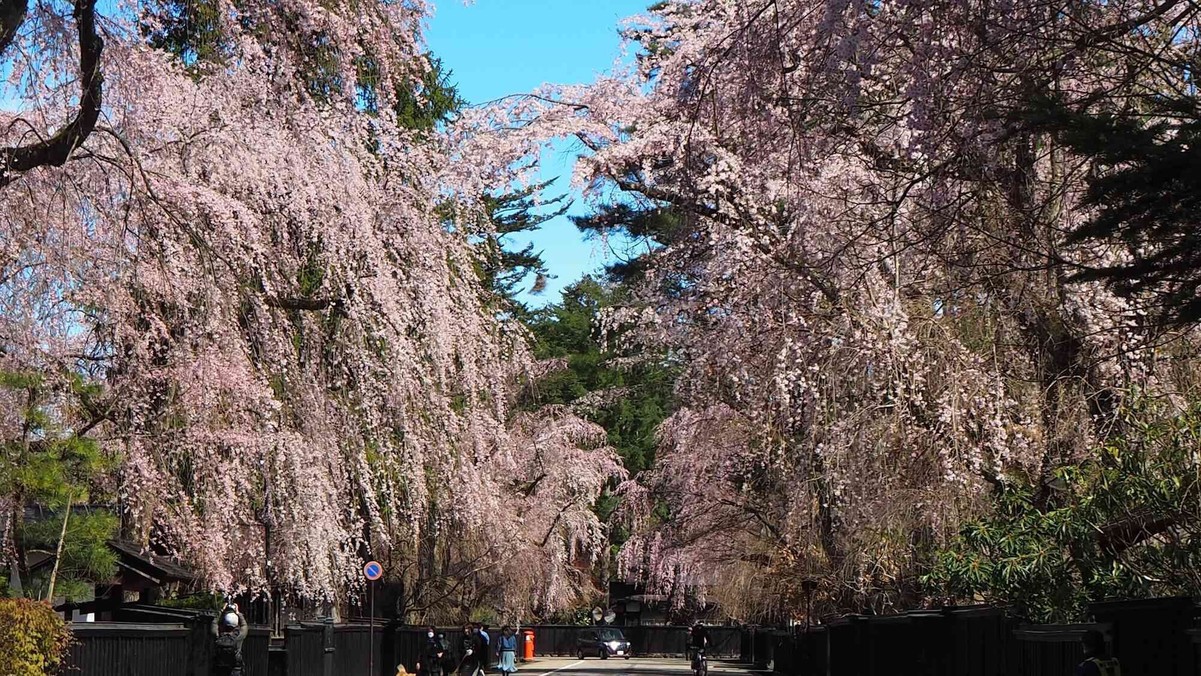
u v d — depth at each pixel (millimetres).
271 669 23156
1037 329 14914
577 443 47500
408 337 17812
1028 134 9320
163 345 16781
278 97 16406
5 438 15359
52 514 18984
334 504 18047
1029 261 11547
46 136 13414
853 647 25719
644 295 23234
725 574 38969
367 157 17781
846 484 18156
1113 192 7359
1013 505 14352
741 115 12039
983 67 9445
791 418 19328
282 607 29906
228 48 16062
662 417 66625
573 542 45656
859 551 19688
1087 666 9750
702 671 43031
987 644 14508
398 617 36969
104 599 20500
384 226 17906
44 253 14602
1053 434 14617
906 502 16594
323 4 15727
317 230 16875
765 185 16844
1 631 12273
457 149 19344
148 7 15477
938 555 15375
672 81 17844
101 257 15117
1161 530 12258
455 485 19531
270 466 17578
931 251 11242
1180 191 7051
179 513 17547
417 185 18703
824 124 12578
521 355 21969
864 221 14117
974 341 15938
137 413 16562
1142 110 9297
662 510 52906
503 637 43531
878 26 10891
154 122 15375
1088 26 8945
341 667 27438
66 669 14609
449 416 18719
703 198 18281
